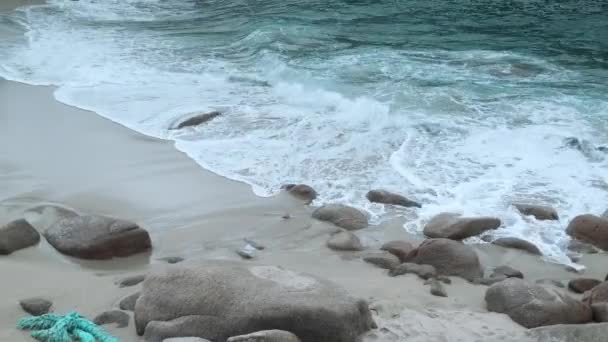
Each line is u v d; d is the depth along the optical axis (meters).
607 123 10.20
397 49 14.27
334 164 9.00
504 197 8.08
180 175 8.75
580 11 17.86
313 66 13.01
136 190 8.30
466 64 13.27
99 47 15.02
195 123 10.43
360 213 7.62
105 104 11.42
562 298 5.47
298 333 4.69
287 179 8.62
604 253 6.99
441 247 6.52
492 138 9.68
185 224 7.49
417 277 6.22
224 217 7.64
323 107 10.95
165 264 6.51
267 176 8.73
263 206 7.92
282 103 11.26
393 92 11.53
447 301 5.75
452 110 10.78
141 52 14.58
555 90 11.72
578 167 8.80
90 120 10.71
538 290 5.54
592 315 5.54
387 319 5.20
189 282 5.06
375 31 15.81
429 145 9.52
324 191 8.30
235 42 15.14
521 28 16.19
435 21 16.83
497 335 4.98
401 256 6.77
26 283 5.89
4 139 9.91
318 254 6.82
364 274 6.35
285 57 13.58
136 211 7.78
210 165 9.05
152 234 7.22
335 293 4.95
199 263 5.38
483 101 11.20
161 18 18.11
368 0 19.08
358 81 12.16
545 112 10.68
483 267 6.68
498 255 6.94
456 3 18.69
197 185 8.46
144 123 10.58
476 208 7.82
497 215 7.67
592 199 8.01
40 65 13.71
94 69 13.34
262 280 5.05
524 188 8.30
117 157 9.33
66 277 6.07
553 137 9.66
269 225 7.47
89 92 12.03
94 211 7.75
